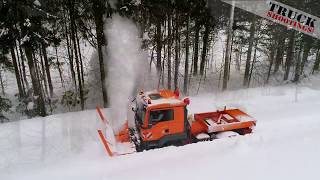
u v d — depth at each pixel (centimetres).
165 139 973
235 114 1152
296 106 1423
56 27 2039
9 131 1200
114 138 1009
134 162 877
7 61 2122
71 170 875
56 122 1270
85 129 1194
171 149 940
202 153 911
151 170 833
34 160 978
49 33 1659
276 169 825
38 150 1043
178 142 1002
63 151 1028
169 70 2020
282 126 1153
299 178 787
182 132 984
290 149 929
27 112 1794
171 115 954
